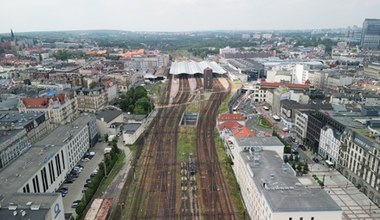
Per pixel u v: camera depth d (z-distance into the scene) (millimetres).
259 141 138625
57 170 134875
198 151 173125
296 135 199250
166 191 131625
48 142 145375
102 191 131125
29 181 111375
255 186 104000
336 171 151750
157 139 192125
